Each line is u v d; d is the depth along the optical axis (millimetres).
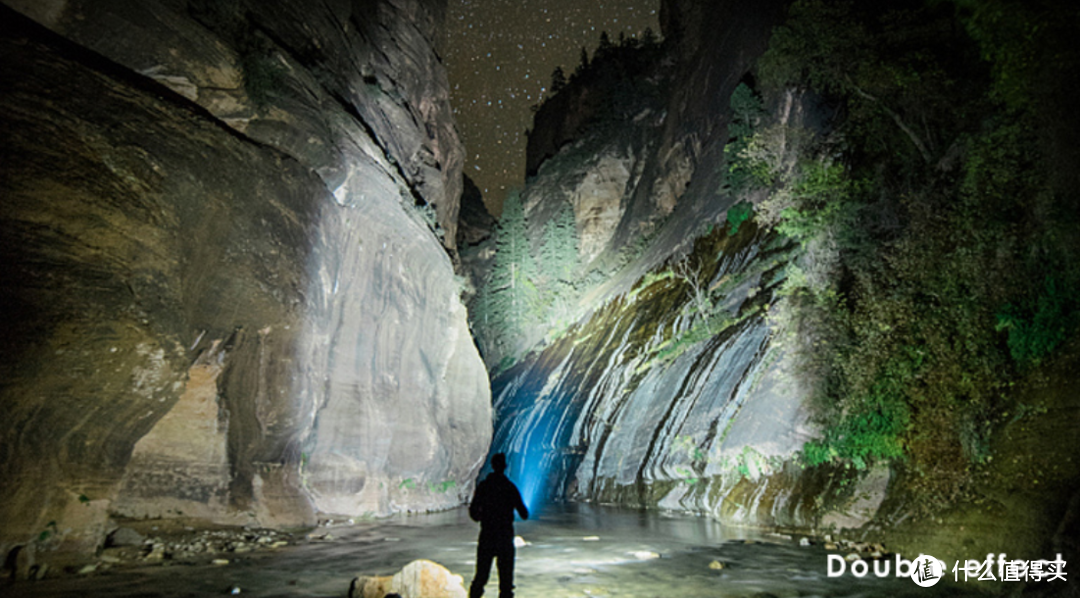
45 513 9070
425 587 7129
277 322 14688
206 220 12273
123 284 9844
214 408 13680
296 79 16656
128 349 9812
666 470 26656
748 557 11281
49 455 9180
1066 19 11297
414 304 23391
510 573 6637
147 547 10656
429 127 34000
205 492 13555
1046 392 10875
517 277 66375
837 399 17094
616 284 52500
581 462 35594
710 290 34969
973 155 14180
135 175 10422
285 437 15297
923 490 12547
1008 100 12906
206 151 12562
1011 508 9609
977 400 12141
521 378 53281
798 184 21984
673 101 64750
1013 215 13258
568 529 17031
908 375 14031
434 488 23922
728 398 24016
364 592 7125
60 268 8922
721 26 58094
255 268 13898
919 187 18625
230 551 11016
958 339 13031
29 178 8664
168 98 12984
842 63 21562
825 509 15258
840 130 26547
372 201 20031
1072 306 11320
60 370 8945
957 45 20000
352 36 24078
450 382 26406
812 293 20469
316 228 16875
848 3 21828
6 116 8727
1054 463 9539
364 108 23422
